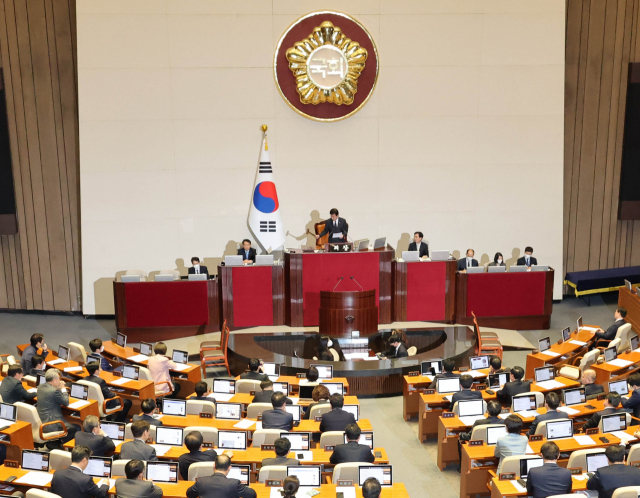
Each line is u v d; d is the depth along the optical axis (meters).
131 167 12.80
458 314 11.90
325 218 13.27
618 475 5.25
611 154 13.88
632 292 11.98
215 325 11.80
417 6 12.71
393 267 11.65
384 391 9.52
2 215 13.11
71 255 13.48
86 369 8.24
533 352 9.76
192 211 13.05
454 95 13.05
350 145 13.09
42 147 13.12
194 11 12.45
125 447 5.91
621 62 13.54
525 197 13.51
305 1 12.56
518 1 12.84
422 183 13.31
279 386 7.87
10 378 7.55
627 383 7.66
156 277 11.54
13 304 13.78
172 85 12.63
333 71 12.66
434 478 7.23
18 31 12.74
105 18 12.34
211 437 6.39
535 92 13.14
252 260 11.96
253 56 12.66
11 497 5.54
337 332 10.73
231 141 12.91
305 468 5.56
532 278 11.89
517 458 5.79
